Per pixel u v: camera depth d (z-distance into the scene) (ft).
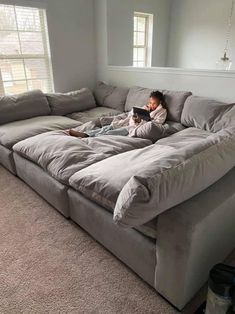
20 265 4.97
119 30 13.10
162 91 9.73
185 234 3.41
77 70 12.85
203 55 16.12
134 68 11.50
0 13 9.73
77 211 5.64
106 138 7.27
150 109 9.36
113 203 4.48
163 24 16.47
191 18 15.92
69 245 5.46
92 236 5.54
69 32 11.94
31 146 7.04
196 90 9.64
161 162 3.71
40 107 10.08
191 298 4.17
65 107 10.82
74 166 5.79
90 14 12.50
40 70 11.59
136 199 3.25
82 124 9.50
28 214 6.50
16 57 10.64
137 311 4.07
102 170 5.10
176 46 17.19
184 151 3.99
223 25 14.73
